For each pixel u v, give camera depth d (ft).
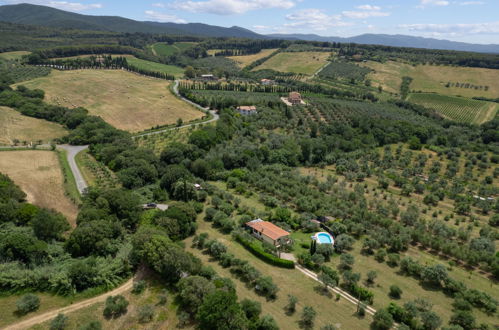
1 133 496.23
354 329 162.50
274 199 310.86
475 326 165.48
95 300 176.65
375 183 380.78
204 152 442.09
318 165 448.65
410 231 255.70
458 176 402.72
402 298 188.14
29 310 165.99
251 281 198.08
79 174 373.81
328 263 222.69
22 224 248.52
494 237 258.37
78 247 211.41
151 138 513.04
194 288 168.86
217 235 255.70
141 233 209.26
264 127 585.22
